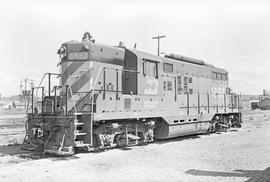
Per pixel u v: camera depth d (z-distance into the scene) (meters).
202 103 18.06
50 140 11.07
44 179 7.59
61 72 12.15
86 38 12.51
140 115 12.98
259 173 8.10
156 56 14.75
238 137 17.14
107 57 12.54
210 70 19.53
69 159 10.17
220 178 7.68
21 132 19.00
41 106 11.88
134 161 9.92
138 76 13.01
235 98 22.81
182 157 10.71
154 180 7.52
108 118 11.44
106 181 7.44
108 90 11.64
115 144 12.16
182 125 15.95
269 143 14.38
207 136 18.02
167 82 15.02
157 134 15.07
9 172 8.26
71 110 11.49
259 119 36.38
